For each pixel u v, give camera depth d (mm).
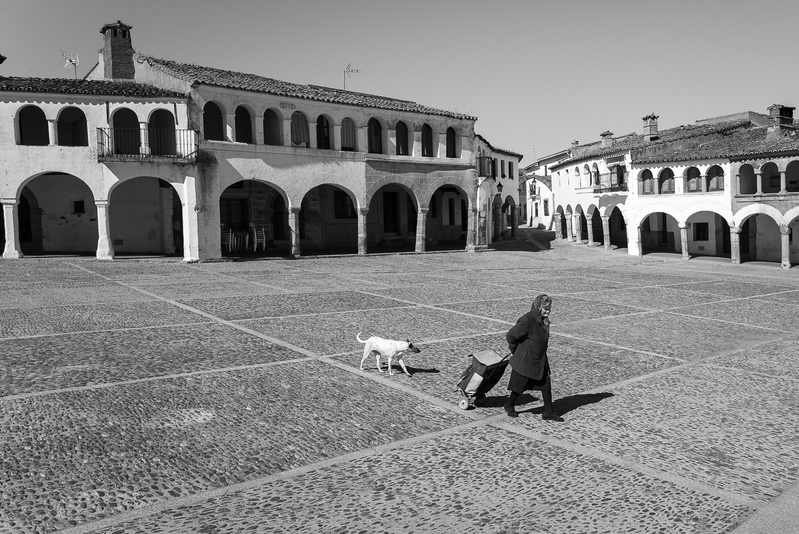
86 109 26719
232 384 9797
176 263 27609
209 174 28922
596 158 42438
